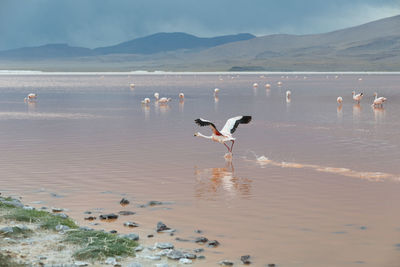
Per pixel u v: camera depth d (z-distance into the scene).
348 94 73.25
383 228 13.02
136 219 13.91
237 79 159.25
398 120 38.06
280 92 79.62
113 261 10.29
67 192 16.73
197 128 33.81
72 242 11.21
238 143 26.98
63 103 58.16
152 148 25.48
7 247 10.77
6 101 61.69
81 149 25.19
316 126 34.28
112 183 17.97
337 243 11.98
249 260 10.91
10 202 14.44
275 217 13.99
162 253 11.09
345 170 19.92
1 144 26.88
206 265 10.53
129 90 89.56
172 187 17.42
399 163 21.17
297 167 20.61
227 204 15.31
